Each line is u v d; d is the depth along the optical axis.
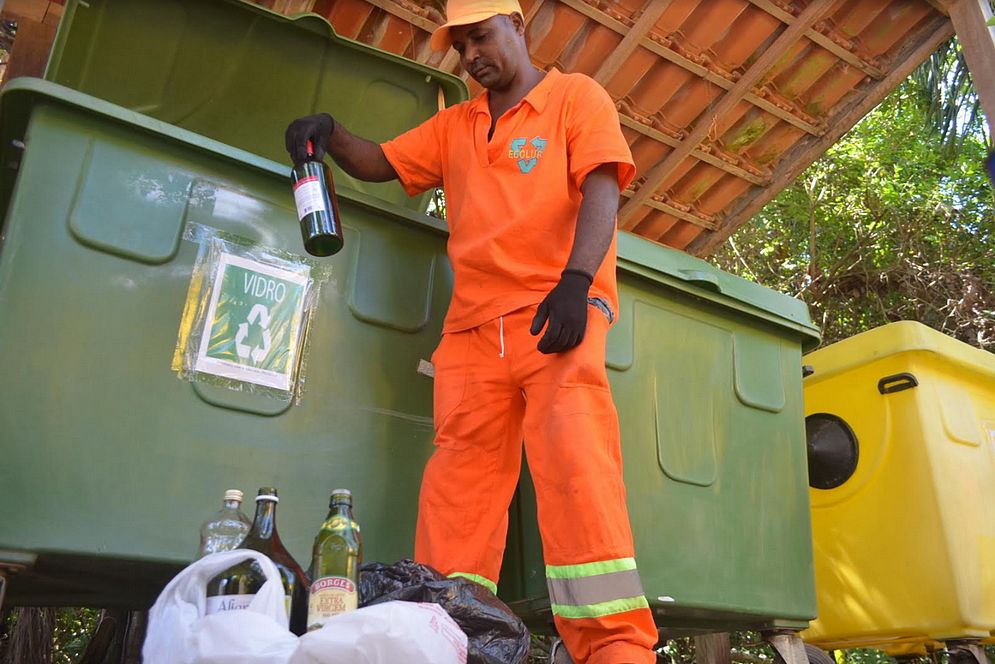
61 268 1.78
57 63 2.65
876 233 8.16
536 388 1.93
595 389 1.87
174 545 1.77
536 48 3.87
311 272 2.12
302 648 1.10
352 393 2.11
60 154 1.83
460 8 2.24
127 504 1.74
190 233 1.96
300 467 1.98
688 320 2.75
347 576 1.36
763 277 8.38
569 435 1.80
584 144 2.06
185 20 2.82
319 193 1.99
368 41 3.80
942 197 8.19
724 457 2.70
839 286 8.29
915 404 3.22
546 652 5.91
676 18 3.76
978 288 7.74
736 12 3.76
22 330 1.71
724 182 4.57
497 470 2.04
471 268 2.10
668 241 4.91
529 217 2.07
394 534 2.07
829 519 3.37
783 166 4.49
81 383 1.75
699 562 2.53
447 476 2.00
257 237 2.05
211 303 1.95
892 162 8.26
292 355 2.04
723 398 2.76
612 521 1.74
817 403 3.51
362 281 2.20
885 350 3.30
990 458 3.34
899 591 3.13
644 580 2.40
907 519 3.16
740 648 6.31
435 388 2.11
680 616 2.59
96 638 2.75
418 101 3.21
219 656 1.12
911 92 7.63
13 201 1.76
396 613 1.14
